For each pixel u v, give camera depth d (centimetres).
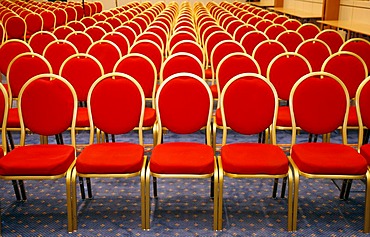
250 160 299
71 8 1229
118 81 341
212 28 700
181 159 302
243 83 339
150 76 443
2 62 532
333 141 494
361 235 304
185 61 451
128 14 1060
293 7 1429
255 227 314
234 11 1156
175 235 304
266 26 792
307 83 338
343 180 349
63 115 342
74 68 439
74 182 303
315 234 305
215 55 525
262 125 343
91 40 616
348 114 366
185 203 350
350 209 341
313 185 383
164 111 343
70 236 304
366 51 534
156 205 346
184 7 1438
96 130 449
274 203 350
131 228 314
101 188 376
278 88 446
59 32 698
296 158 309
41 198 360
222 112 343
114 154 312
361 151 321
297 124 344
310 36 715
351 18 970
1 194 368
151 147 470
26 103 340
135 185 383
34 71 447
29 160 302
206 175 298
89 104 343
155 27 685
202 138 505
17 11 1169
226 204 348
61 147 328
